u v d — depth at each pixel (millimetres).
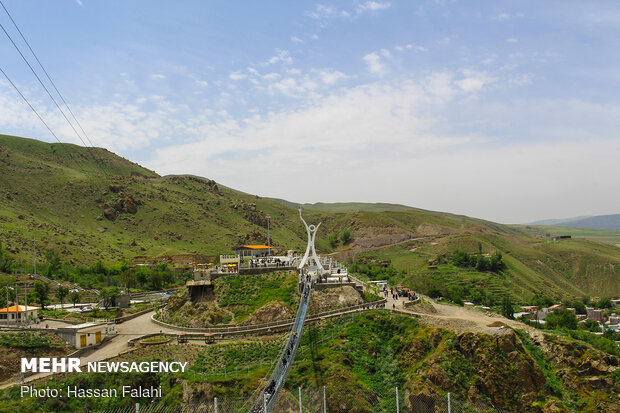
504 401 72500
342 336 87938
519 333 84938
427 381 74625
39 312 117750
